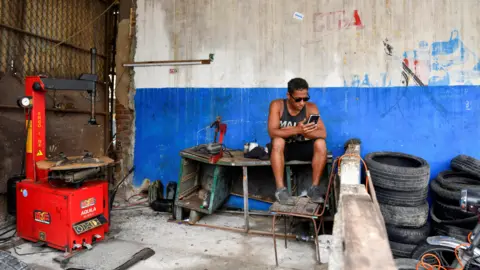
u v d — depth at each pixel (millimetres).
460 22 3309
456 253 2105
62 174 2688
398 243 2883
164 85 4297
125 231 3307
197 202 3592
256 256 2789
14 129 3279
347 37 3607
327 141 3691
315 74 3713
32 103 2859
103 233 3018
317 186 2959
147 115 4391
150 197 4113
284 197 2781
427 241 2305
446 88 3355
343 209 1391
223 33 4023
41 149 2965
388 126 3520
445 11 3342
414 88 3438
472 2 3275
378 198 2994
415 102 3439
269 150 3264
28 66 3387
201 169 3918
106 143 4531
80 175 2746
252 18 3910
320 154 2988
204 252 2854
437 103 3383
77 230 2662
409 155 3309
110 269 2438
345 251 1031
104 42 4508
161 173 4332
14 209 3086
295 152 3176
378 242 1082
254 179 3885
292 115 3139
